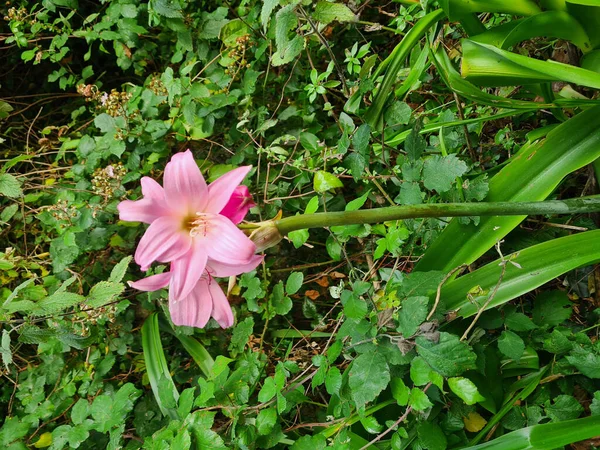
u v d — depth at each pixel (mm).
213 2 991
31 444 796
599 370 528
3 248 1013
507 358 621
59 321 781
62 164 1088
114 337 876
